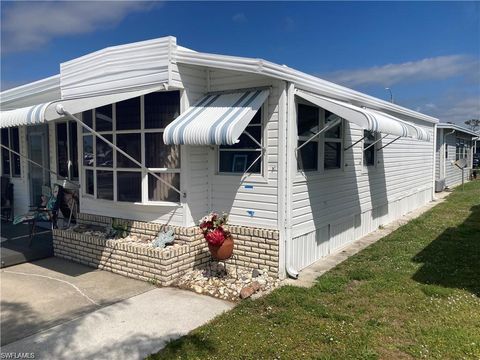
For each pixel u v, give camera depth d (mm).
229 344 4324
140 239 7188
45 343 4352
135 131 7117
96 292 5957
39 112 5113
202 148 7051
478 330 4660
